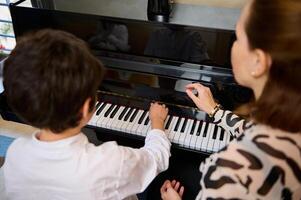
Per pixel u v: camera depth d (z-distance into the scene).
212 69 1.22
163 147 0.99
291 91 0.52
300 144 0.56
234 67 0.62
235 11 1.35
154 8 1.30
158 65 1.29
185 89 1.29
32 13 1.32
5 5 1.87
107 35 1.28
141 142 1.41
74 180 0.71
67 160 0.72
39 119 0.68
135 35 1.25
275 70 0.52
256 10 0.52
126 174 0.78
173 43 1.21
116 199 0.79
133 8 1.40
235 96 1.23
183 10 1.37
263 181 0.55
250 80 0.60
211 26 1.23
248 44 0.55
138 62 1.31
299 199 0.61
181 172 1.36
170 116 1.32
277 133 0.56
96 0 1.47
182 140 1.22
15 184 0.78
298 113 0.53
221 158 0.59
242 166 0.56
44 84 0.63
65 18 1.29
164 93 1.32
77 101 0.68
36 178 0.74
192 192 1.27
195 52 1.21
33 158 0.74
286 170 0.55
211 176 0.59
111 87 1.38
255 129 0.59
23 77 0.64
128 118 1.31
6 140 1.99
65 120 0.69
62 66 0.65
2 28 1.98
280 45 0.50
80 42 0.73
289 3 0.49
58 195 0.74
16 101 0.67
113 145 0.80
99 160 0.73
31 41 0.67
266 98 0.55
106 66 1.36
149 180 0.88
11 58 0.66
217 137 1.23
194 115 1.30
